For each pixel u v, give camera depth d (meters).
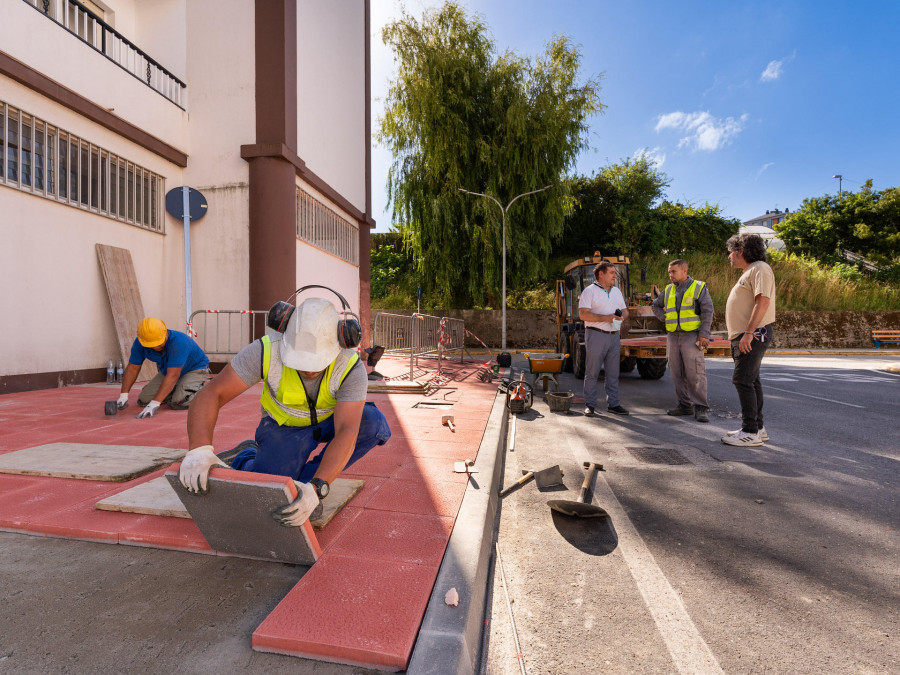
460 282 23.08
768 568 2.40
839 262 34.34
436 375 9.77
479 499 2.80
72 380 7.35
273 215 9.30
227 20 9.47
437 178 21.25
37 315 6.82
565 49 20.73
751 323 4.59
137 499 2.57
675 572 2.37
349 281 14.20
